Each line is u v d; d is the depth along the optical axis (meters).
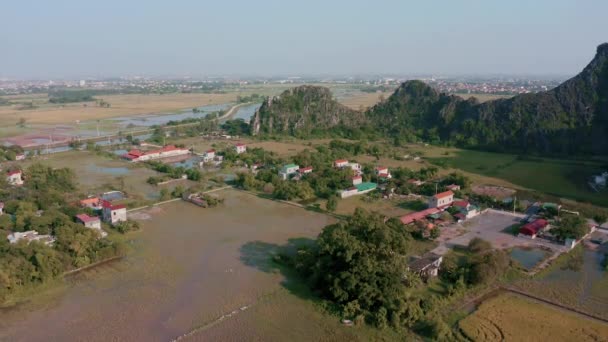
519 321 65.31
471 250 88.75
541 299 71.81
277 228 104.19
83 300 72.00
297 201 124.94
